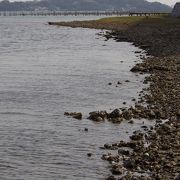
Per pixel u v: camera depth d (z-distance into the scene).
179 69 53.81
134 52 77.81
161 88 41.84
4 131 28.97
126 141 26.23
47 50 86.25
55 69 58.78
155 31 120.06
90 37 120.12
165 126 28.02
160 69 54.12
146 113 32.12
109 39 111.25
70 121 31.36
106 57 72.00
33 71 57.03
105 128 29.34
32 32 148.62
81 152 24.62
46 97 39.91
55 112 34.16
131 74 52.56
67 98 39.34
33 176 21.41
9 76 52.72
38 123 31.00
